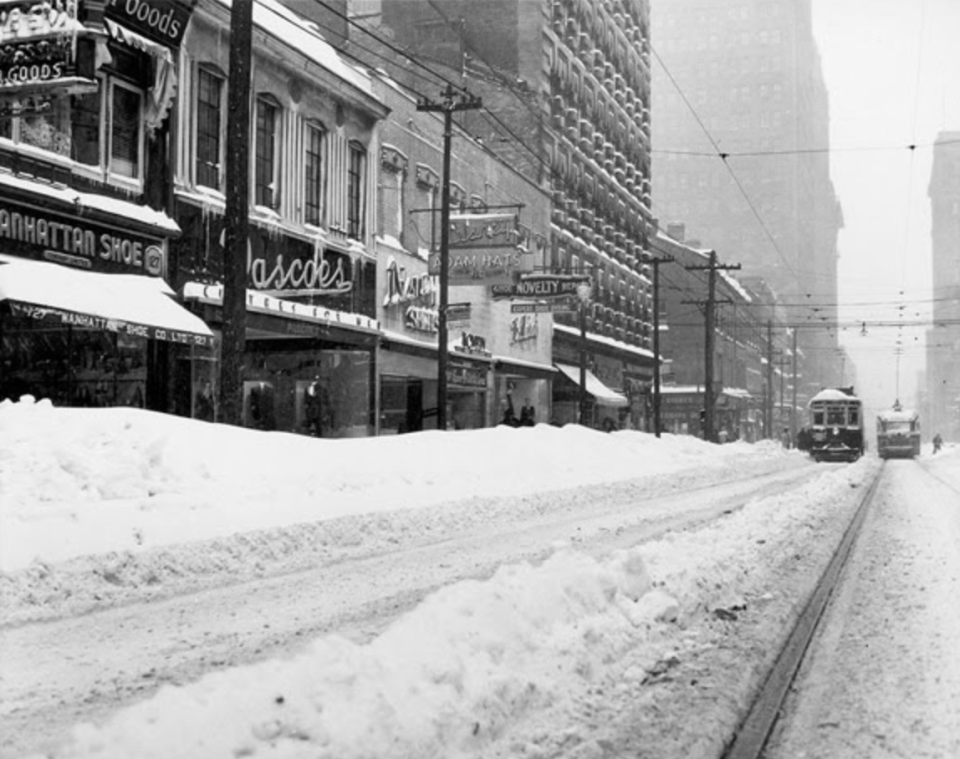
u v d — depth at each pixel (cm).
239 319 1507
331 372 2689
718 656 600
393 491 1520
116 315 1609
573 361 4866
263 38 2244
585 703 500
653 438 3462
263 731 419
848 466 4050
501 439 2245
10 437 1166
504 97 4534
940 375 18175
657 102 19938
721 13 19512
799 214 19988
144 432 1307
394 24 4531
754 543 1111
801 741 460
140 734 406
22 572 799
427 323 3141
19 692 539
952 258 19762
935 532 1327
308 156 2517
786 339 14575
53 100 1563
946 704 509
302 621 719
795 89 19412
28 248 1647
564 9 5062
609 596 698
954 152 19800
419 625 555
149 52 1880
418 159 3186
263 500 1241
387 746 414
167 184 1955
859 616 739
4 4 1485
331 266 2573
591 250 5238
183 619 726
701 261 8406
